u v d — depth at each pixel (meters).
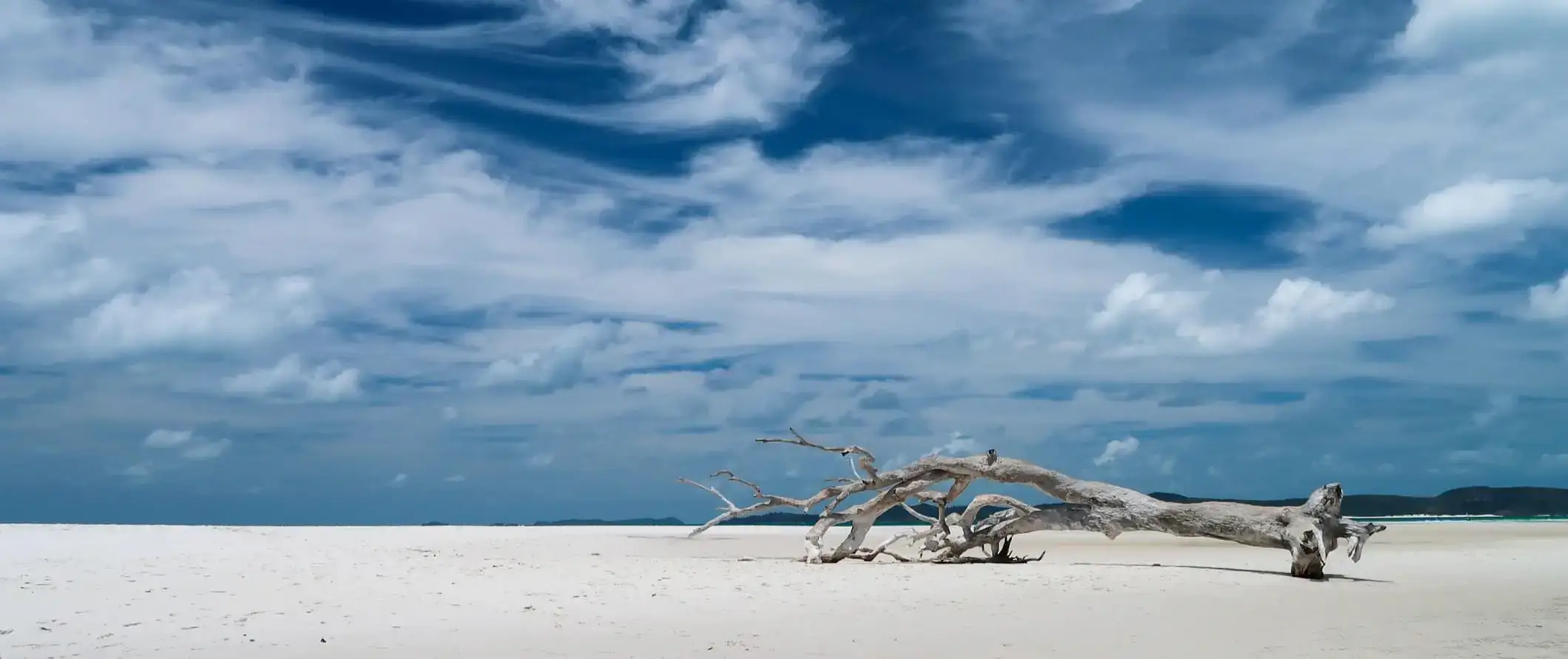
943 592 14.84
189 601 11.95
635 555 23.55
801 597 14.07
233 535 23.14
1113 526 20.69
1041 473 21.73
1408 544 28.77
